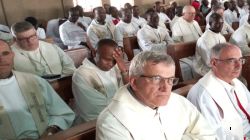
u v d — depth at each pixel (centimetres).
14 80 177
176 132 135
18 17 736
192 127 141
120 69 213
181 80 302
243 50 393
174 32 492
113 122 120
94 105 209
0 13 707
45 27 751
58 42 586
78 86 209
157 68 116
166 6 941
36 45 269
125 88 129
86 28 576
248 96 190
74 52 314
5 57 167
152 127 126
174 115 136
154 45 442
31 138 177
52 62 280
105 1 874
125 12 573
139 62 119
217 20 341
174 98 140
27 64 269
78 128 130
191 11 476
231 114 172
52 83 211
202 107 167
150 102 122
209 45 336
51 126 180
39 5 765
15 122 174
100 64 212
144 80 118
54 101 189
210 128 145
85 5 840
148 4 989
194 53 347
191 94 175
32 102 181
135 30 582
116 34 542
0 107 171
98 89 212
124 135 119
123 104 123
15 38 265
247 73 240
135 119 122
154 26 478
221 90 172
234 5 780
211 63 176
